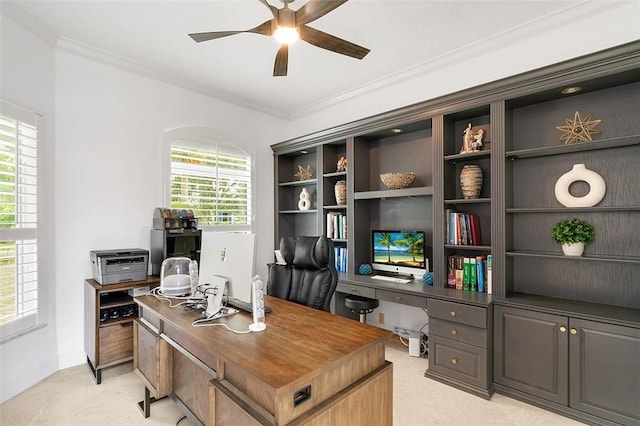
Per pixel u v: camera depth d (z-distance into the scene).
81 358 2.91
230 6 2.38
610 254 2.30
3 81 2.34
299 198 4.71
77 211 2.91
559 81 2.25
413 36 2.77
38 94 2.62
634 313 2.07
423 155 3.39
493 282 2.58
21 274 2.43
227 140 4.10
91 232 2.99
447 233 2.93
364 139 3.77
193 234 3.32
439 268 2.91
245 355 1.33
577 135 2.36
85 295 2.89
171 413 2.18
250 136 4.38
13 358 2.38
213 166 3.93
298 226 4.79
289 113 4.76
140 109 3.34
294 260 2.34
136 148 3.30
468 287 2.80
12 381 2.37
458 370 2.51
